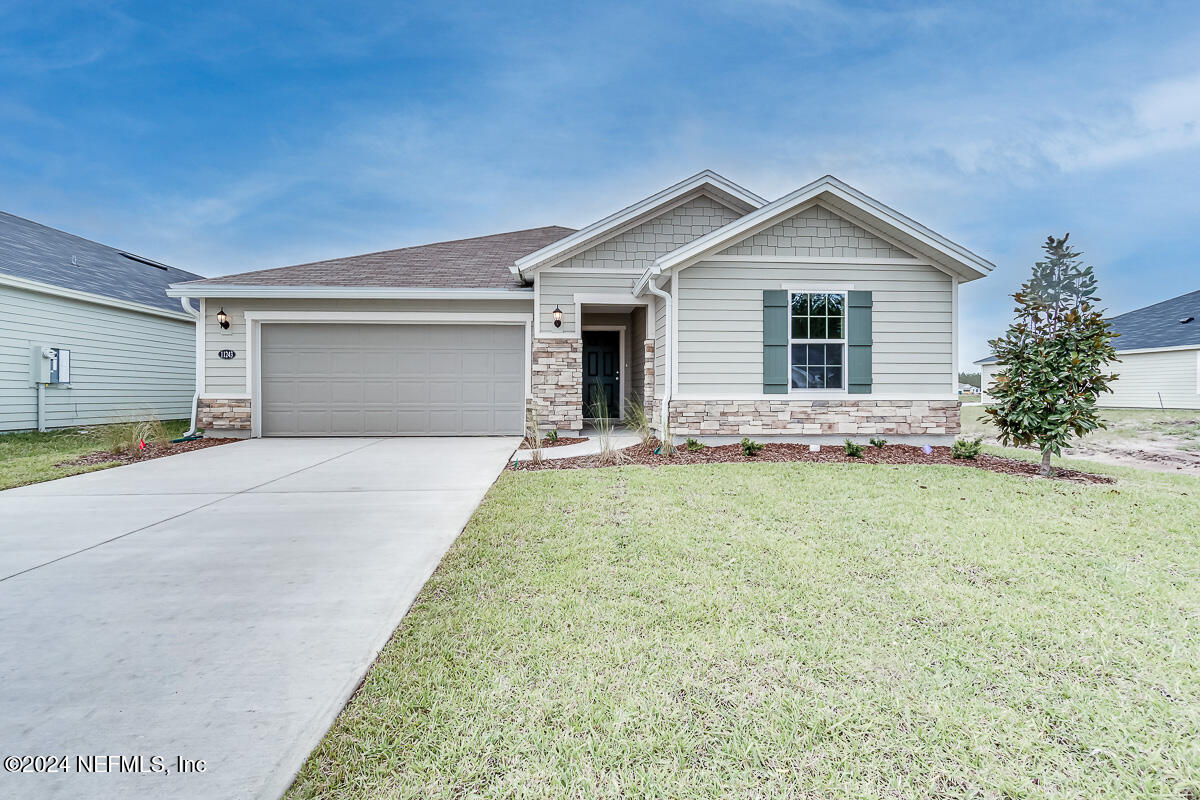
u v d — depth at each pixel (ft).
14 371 37.88
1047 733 6.48
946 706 6.93
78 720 6.49
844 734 6.44
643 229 35.63
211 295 34.17
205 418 34.83
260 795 5.41
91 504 17.30
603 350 46.73
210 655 8.00
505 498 17.58
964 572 11.31
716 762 6.00
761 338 28.35
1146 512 15.79
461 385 36.45
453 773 5.82
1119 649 8.30
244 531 14.33
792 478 20.54
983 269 27.63
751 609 9.62
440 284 36.06
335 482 20.62
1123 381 72.84
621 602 9.90
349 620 9.16
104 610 9.52
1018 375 23.44
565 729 6.51
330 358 35.86
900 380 28.71
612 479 20.47
